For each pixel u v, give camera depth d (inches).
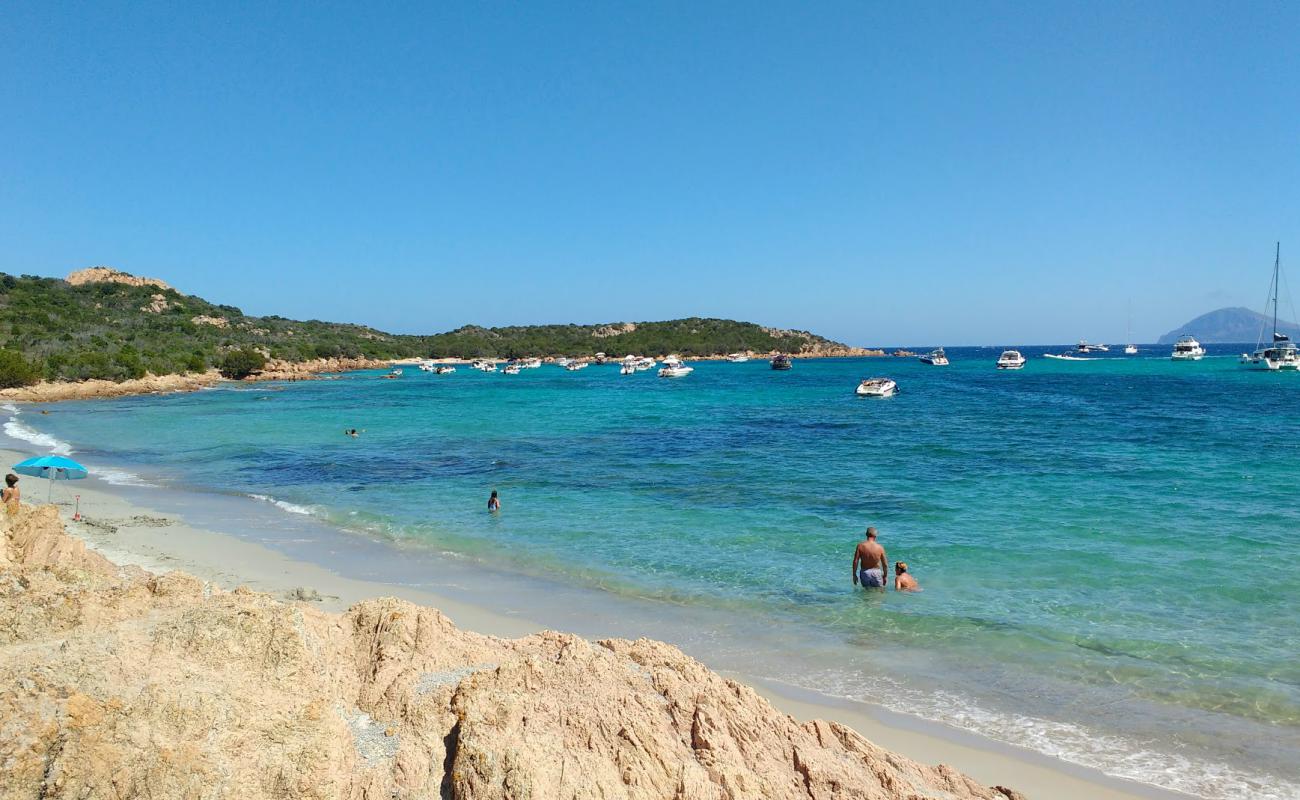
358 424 2175.2
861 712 422.6
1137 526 840.3
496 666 275.1
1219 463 1277.1
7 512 470.3
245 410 2662.4
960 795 265.9
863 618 573.3
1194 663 483.2
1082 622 556.1
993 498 1014.4
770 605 605.9
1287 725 404.8
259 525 895.7
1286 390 3093.0
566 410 2669.8
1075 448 1497.3
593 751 224.5
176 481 1221.1
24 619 245.0
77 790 178.4
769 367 7244.1
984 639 528.4
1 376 3021.7
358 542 816.9
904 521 890.1
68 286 6427.2
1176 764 367.9
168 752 184.5
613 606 604.7
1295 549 735.1
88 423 2175.2
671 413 2508.6
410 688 251.1
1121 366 6013.8
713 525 885.8
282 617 233.9
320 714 210.1
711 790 224.5
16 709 184.1
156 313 6318.9
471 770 207.5
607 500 1042.7
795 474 1237.7
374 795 207.2
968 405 2699.3
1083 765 366.9
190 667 213.6
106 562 464.4
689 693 263.3
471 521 920.9
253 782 191.6
